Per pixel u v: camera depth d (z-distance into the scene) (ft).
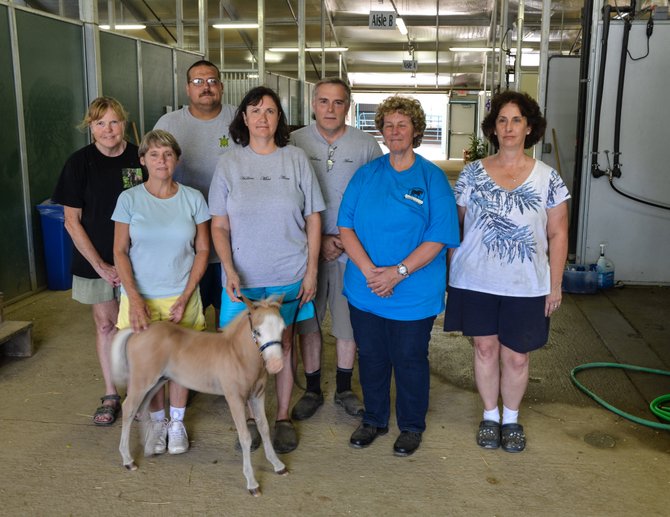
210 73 11.55
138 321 9.46
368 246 9.83
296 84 51.01
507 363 10.18
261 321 8.24
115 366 9.45
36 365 13.83
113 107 10.59
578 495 9.04
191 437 10.71
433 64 80.53
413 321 9.79
